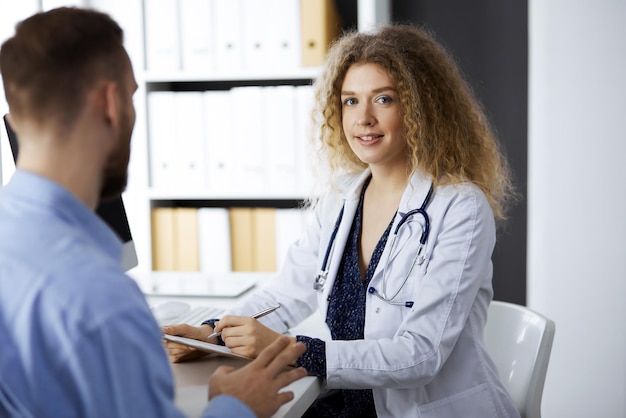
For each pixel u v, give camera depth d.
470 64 3.01
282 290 1.69
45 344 0.72
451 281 1.42
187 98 2.68
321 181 1.82
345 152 1.77
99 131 0.84
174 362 1.35
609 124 2.41
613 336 2.48
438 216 1.50
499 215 1.72
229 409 0.94
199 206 3.09
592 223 2.48
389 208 1.63
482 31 2.98
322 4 2.56
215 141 2.68
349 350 1.33
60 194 0.80
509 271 3.06
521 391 1.59
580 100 2.45
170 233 2.76
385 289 1.50
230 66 2.64
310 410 1.59
